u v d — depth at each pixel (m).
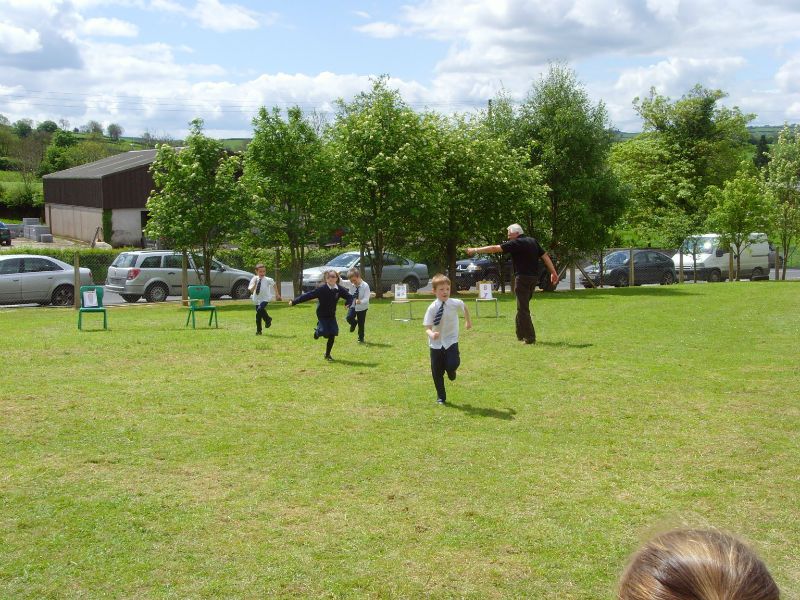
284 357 12.92
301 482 6.50
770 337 14.55
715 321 17.20
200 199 24.92
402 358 12.77
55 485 6.39
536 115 29.31
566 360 12.27
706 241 37.88
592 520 5.62
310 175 25.44
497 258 28.72
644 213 47.47
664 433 8.00
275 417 8.78
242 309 22.33
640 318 17.92
